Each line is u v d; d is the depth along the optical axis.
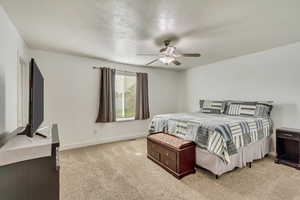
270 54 3.15
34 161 1.19
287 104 2.93
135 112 4.49
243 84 3.63
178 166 2.23
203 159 2.37
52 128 1.91
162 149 2.56
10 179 1.12
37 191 1.20
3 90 1.73
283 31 2.33
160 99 5.08
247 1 1.59
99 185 2.07
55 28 2.20
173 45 2.88
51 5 1.65
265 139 2.98
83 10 1.75
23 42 2.65
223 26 2.15
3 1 1.57
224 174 2.35
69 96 3.54
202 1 1.58
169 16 1.88
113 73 4.05
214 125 2.26
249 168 2.56
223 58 3.85
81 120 3.71
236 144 2.30
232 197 1.82
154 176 2.30
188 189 1.98
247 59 3.54
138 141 4.14
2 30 1.69
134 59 3.86
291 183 2.10
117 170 2.49
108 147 3.64
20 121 2.59
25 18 1.92
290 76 2.89
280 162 2.72
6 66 1.82
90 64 3.79
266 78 3.22
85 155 3.13
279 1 1.59
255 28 2.22
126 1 1.58
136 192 1.92
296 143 2.77
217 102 3.88
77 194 1.88
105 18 1.93
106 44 2.83
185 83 5.27
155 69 4.96
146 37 2.51
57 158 1.27
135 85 4.58
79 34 2.40
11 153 1.11
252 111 3.13
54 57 3.34
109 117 3.96
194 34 2.40
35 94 1.47
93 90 3.85
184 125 2.66
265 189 1.97
